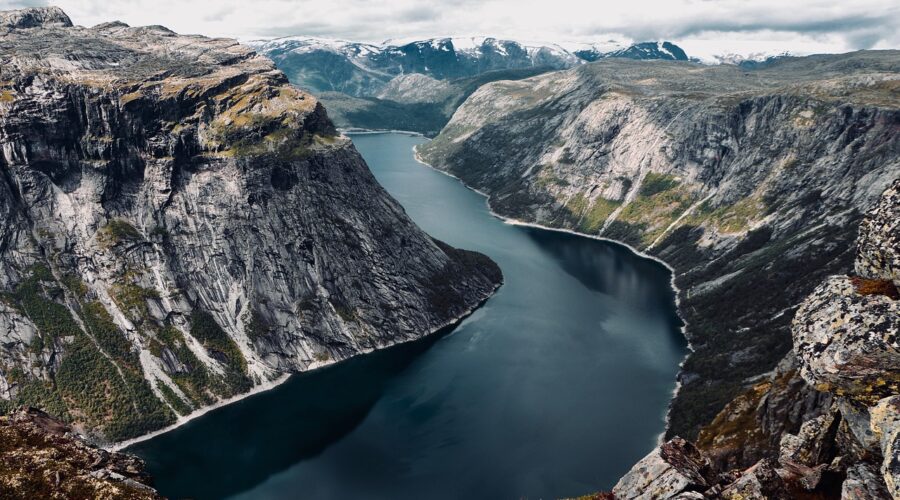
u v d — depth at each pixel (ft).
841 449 124.98
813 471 125.29
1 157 598.34
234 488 430.20
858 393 114.73
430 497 410.11
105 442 497.46
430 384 572.51
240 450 480.64
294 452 474.08
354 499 411.34
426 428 497.87
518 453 456.86
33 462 154.10
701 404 497.87
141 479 170.30
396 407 533.14
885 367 111.24
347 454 465.47
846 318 119.03
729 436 282.56
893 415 104.88
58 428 179.22
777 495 119.65
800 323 128.47
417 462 451.12
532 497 404.98
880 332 112.27
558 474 429.79
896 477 96.99
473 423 501.97
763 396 289.12
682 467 130.41
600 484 417.28
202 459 471.21
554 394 548.31
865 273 126.11
